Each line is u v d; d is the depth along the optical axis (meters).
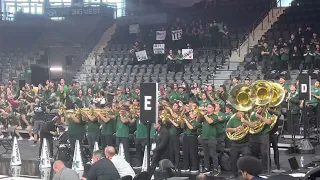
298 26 28.06
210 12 33.53
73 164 14.19
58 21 34.00
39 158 15.96
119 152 14.02
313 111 17.11
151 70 27.52
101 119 14.47
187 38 28.67
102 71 29.14
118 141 14.13
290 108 16.80
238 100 12.08
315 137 17.20
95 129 14.64
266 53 24.20
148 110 10.27
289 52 23.53
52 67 33.34
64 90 21.64
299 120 16.75
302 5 30.50
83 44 32.72
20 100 21.72
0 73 31.73
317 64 22.78
